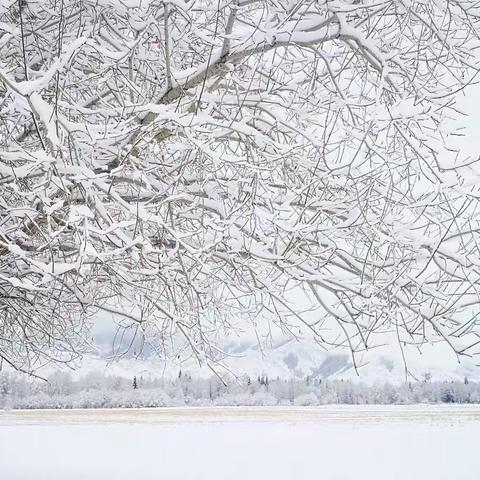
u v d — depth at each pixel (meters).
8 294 7.72
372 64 6.53
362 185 7.07
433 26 6.50
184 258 7.14
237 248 6.76
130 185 7.18
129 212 6.37
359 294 6.71
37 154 5.45
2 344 10.07
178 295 8.12
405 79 7.27
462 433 20.94
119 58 5.97
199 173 6.86
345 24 6.29
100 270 7.65
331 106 6.61
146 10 6.60
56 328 9.26
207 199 6.74
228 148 7.31
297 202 7.13
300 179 7.44
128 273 7.00
